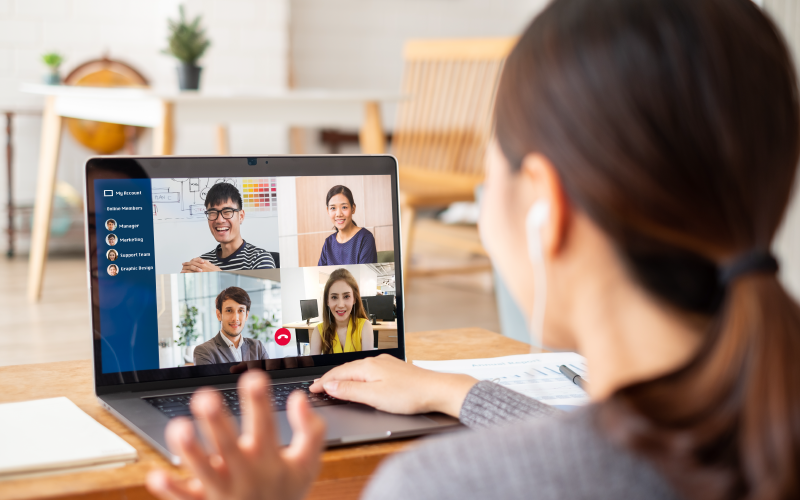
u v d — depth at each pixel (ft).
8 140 11.29
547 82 1.10
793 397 0.92
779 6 7.52
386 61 15.49
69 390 2.34
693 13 1.05
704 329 1.09
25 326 7.47
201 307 2.34
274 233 2.43
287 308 2.43
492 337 3.14
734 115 1.02
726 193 1.02
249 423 1.12
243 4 13.10
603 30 1.07
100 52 12.25
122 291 2.26
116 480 1.60
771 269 1.03
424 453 1.07
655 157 1.01
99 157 2.25
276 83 13.50
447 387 2.02
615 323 1.14
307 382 2.35
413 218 7.80
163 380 2.28
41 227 8.57
